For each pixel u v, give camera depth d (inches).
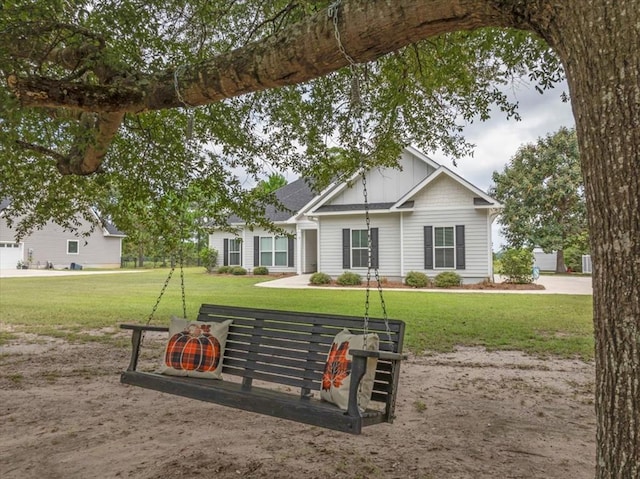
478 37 182.5
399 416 161.8
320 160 231.3
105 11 141.4
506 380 206.5
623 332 66.3
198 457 126.3
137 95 113.1
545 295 544.4
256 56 98.0
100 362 239.6
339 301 479.2
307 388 135.6
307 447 134.9
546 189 1099.9
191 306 451.2
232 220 920.9
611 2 65.1
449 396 184.4
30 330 327.6
